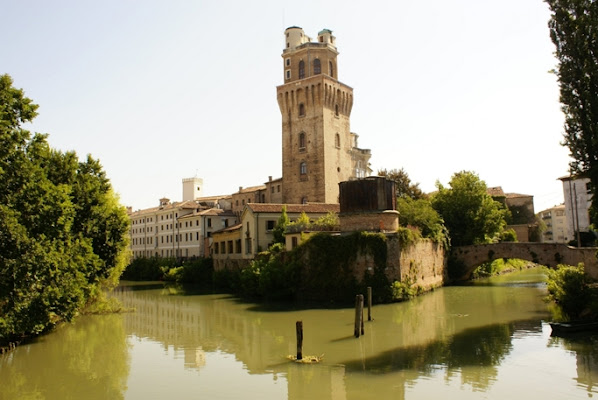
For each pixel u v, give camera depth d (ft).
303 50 266.77
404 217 175.63
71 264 102.99
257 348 93.04
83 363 86.07
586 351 81.25
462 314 120.57
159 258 297.53
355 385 68.39
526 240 282.15
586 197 210.59
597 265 153.89
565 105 95.30
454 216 212.64
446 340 92.79
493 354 81.30
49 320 103.30
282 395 65.98
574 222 214.07
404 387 66.74
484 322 109.50
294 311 132.46
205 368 80.74
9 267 78.69
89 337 109.19
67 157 123.34
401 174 242.78
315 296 145.07
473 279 209.26
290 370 77.15
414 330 102.63
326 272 143.33
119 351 94.99
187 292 203.62
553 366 73.61
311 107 257.75
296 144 262.26
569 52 94.53
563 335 93.35
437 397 62.59
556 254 170.30
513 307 129.70
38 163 96.37
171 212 329.11
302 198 257.96
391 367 76.13
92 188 128.47
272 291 151.02
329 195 253.44
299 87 260.42
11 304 83.05
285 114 267.59
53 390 71.46
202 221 291.38
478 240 210.79
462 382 67.92
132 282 278.05
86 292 117.60
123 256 144.77
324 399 63.67
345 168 269.44
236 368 79.87
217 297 179.32
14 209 83.51
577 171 93.97
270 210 203.41
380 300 137.28
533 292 161.48
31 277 82.99
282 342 96.84
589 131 91.66
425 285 161.27
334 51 271.90
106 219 134.41
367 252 138.51
